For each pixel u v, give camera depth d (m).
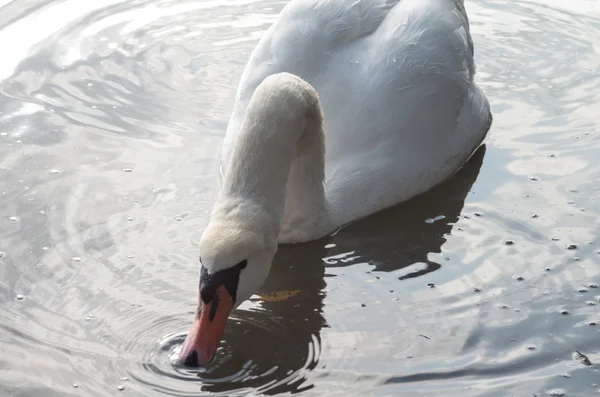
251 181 8.23
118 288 8.90
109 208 10.01
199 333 7.80
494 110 11.95
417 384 7.82
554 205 10.20
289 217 9.67
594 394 7.74
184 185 10.39
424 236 9.83
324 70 10.37
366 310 8.76
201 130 11.41
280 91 8.59
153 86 12.36
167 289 8.91
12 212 9.90
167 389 7.71
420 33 10.56
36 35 13.42
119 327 8.40
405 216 10.16
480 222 10.02
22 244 9.45
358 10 10.63
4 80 12.38
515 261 9.39
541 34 13.64
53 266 9.17
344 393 7.71
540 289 8.98
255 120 8.41
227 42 13.46
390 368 8.00
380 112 10.22
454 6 11.15
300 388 7.77
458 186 10.63
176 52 13.17
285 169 8.42
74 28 13.64
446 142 10.65
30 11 14.00
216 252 7.80
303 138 9.24
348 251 9.64
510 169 10.85
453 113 10.66
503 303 8.80
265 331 8.45
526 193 10.43
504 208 10.20
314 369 7.98
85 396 7.61
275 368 7.99
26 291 8.84
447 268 9.34
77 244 9.48
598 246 9.54
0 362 7.97
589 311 8.69
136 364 7.97
